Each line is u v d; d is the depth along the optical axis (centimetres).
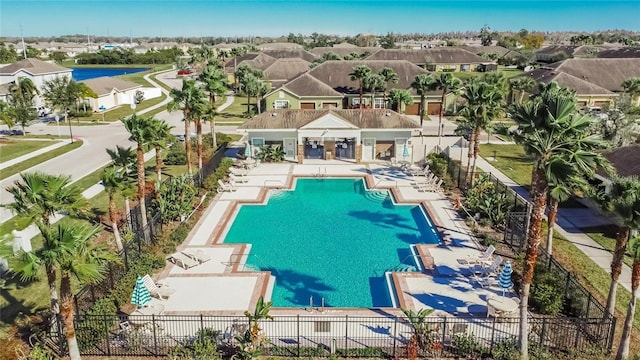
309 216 3506
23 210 1781
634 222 1727
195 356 1839
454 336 1953
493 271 2498
